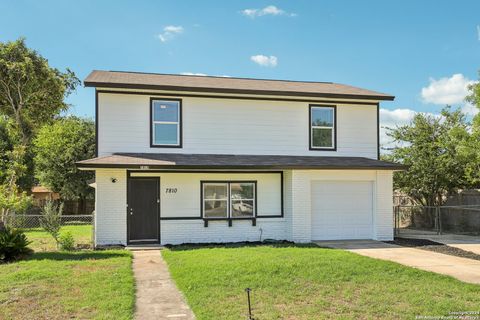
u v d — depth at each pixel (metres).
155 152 16.52
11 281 9.17
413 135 21.59
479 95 18.45
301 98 17.97
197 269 10.29
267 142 17.61
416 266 11.22
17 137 28.00
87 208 32.72
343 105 18.48
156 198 15.84
